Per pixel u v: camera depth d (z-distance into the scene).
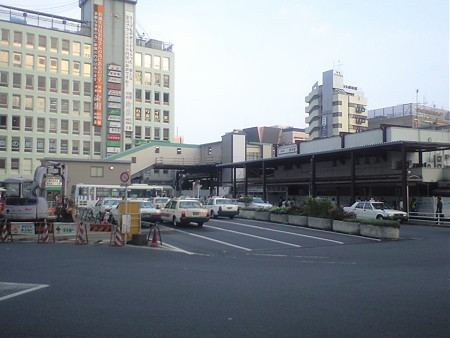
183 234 21.91
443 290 8.81
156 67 80.06
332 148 44.53
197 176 71.62
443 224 29.20
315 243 19.05
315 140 47.41
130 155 63.28
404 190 31.50
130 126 74.12
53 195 34.47
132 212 18.53
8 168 64.00
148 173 75.75
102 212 28.22
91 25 71.81
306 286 9.21
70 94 69.50
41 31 67.62
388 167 38.09
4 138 64.19
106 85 72.38
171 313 6.88
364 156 40.50
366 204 29.48
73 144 69.50
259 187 56.34
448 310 7.12
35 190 24.08
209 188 68.00
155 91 79.44
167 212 26.56
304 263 13.14
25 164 65.50
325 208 24.98
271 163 49.31
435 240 20.19
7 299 7.88
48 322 6.37
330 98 89.88
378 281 9.86
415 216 31.95
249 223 28.39
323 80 92.19
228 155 62.53
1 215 22.64
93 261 13.03
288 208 28.73
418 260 13.73
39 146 66.75
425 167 35.50
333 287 9.12
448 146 34.44
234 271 11.36
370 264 12.87
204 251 16.50
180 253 15.70
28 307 7.27
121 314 6.81
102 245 17.66
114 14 73.44
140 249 16.55
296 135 102.56
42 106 67.38
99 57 71.56
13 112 64.94
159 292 8.51
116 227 17.95
